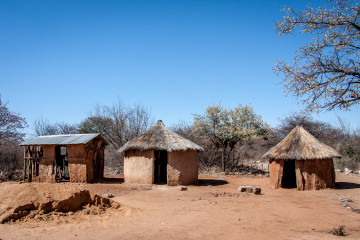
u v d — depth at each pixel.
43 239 6.45
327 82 8.24
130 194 13.34
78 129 33.34
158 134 17.89
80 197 9.33
